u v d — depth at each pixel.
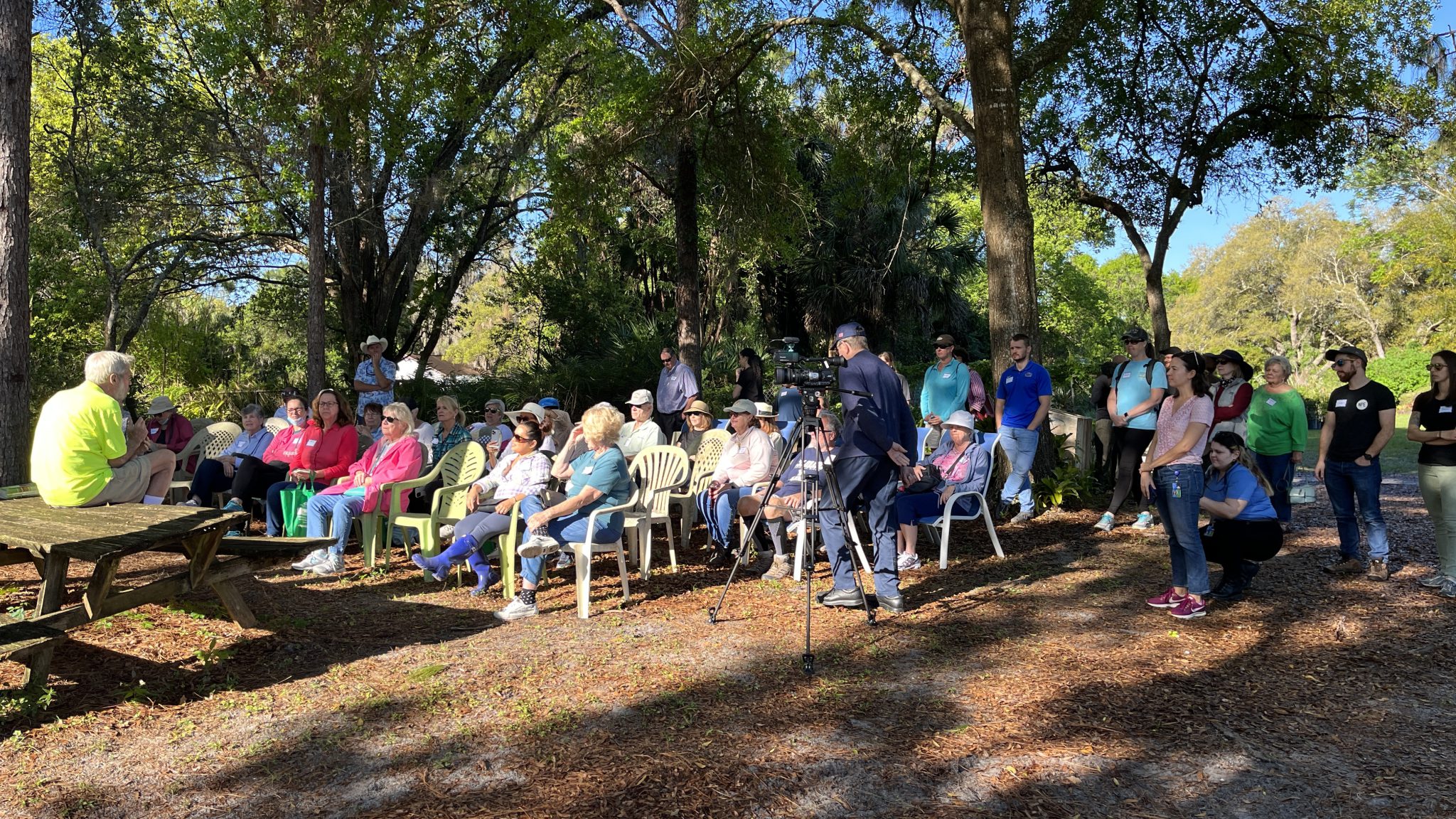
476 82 15.66
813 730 3.71
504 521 6.03
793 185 14.77
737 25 12.55
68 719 3.88
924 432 8.50
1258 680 4.21
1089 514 8.88
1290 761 3.37
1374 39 13.37
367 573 6.85
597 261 24.03
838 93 14.01
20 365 7.20
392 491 6.89
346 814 3.05
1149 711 3.86
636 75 12.95
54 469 4.94
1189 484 5.21
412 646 4.96
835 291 24.17
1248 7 13.50
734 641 4.96
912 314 25.53
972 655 4.66
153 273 19.03
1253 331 57.94
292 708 4.02
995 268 9.40
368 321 19.11
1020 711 3.89
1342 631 4.87
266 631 5.16
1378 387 6.07
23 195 7.20
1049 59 10.34
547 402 8.87
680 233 14.99
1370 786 3.15
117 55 15.11
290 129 14.16
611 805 3.07
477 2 13.56
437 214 19.92
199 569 4.73
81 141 16.27
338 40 12.20
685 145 14.51
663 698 4.07
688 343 14.97
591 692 4.18
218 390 19.64
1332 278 53.19
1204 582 5.26
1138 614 5.39
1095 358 48.25
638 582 6.55
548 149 17.62
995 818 2.98
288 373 24.25
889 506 5.57
